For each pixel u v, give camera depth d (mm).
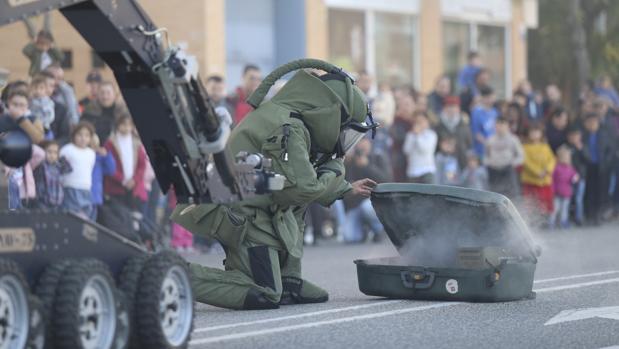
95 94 31438
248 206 18594
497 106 44531
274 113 18312
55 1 12883
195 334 16172
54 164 27078
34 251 12539
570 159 43938
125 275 13609
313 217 37938
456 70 58562
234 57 47438
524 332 16484
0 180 19312
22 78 36156
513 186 41562
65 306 12484
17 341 12086
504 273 19016
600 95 49750
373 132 19156
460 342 15680
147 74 14430
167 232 33188
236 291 18609
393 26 54562
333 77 18922
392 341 15727
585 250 31719
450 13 57844
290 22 49031
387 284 19594
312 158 18750
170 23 43094
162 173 15094
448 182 40531
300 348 15156
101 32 13984
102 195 30000
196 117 14859
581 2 72250
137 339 13617
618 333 16453
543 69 74312
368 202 37531
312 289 19656
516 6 62188
